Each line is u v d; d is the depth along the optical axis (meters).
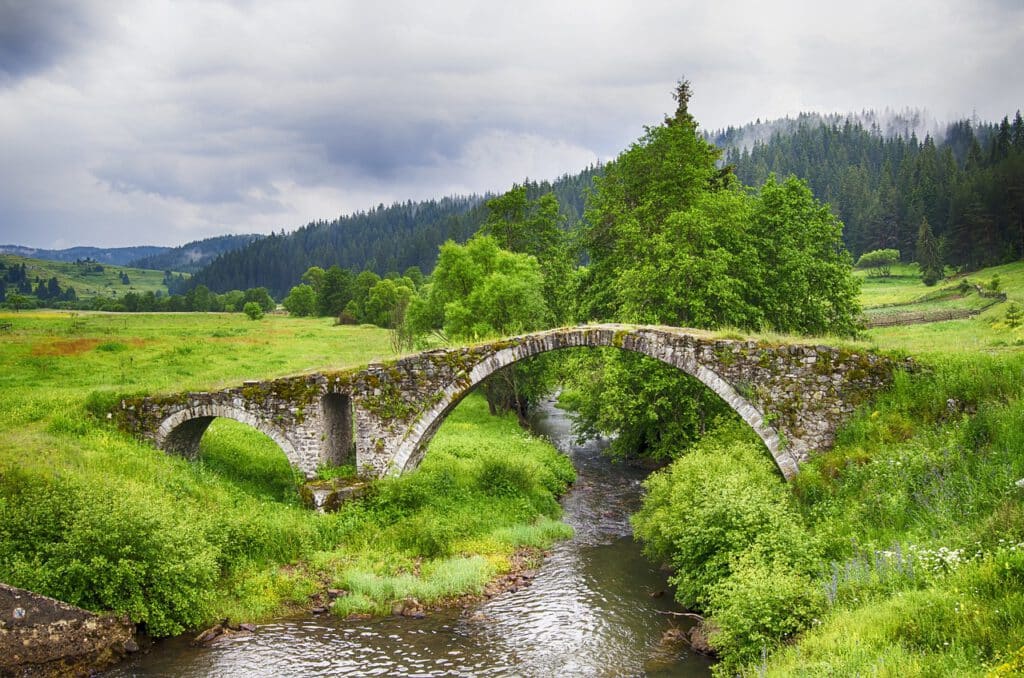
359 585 16.34
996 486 12.80
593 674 12.45
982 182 95.81
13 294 102.19
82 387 28.47
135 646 13.52
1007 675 7.00
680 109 37.81
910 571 10.91
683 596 15.37
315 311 113.75
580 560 18.80
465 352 21.27
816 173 154.00
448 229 170.88
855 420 17.66
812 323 28.88
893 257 106.81
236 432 26.08
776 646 10.97
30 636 12.34
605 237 33.88
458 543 19.47
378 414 21.47
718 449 20.23
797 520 15.05
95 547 13.90
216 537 16.72
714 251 25.59
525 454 28.53
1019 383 16.03
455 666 12.93
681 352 19.31
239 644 13.90
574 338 20.55
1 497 14.70
